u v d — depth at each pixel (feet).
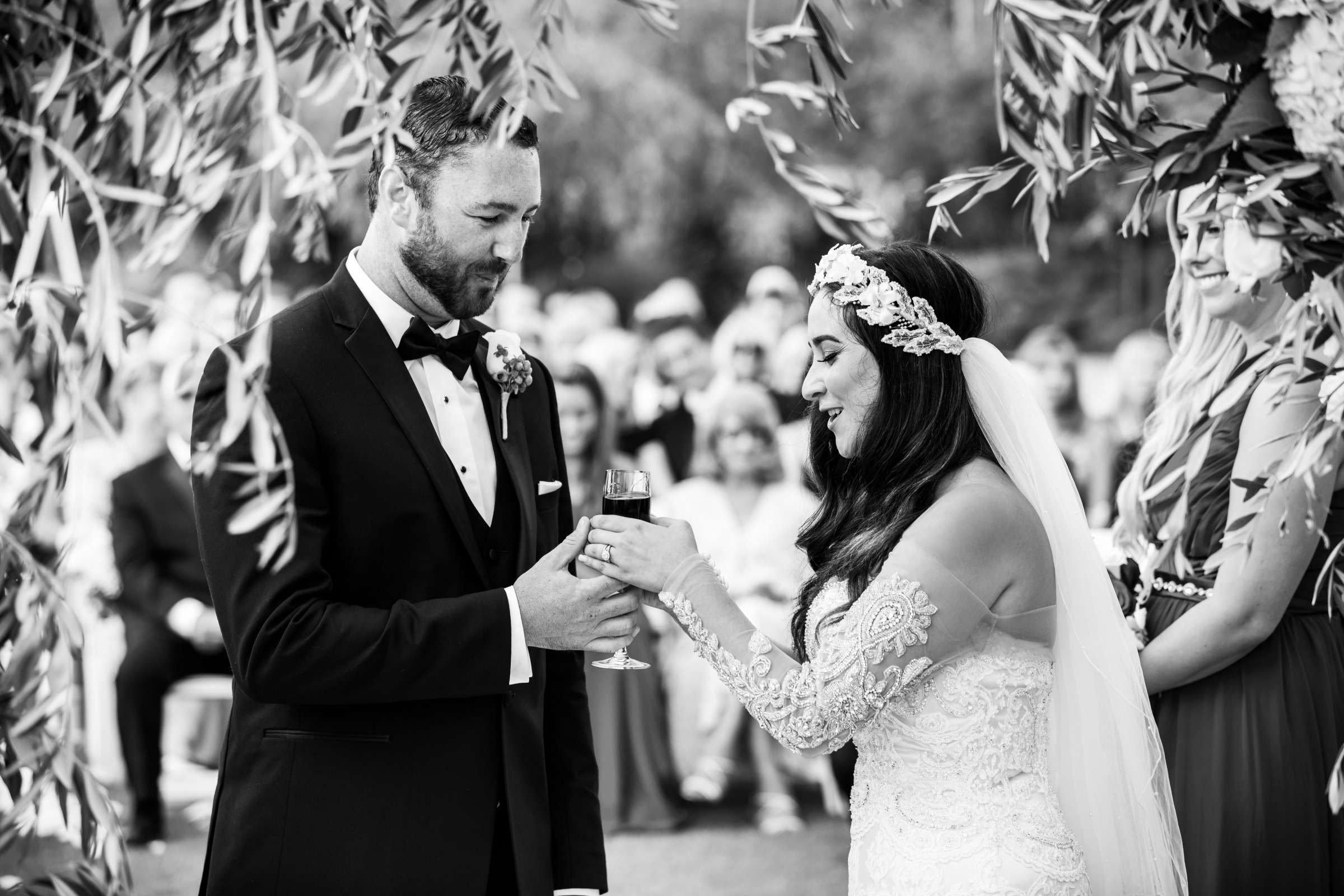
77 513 5.56
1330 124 5.29
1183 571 8.43
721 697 18.22
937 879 6.91
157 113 5.71
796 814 17.48
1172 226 6.72
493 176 6.93
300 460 6.91
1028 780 7.14
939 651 7.05
